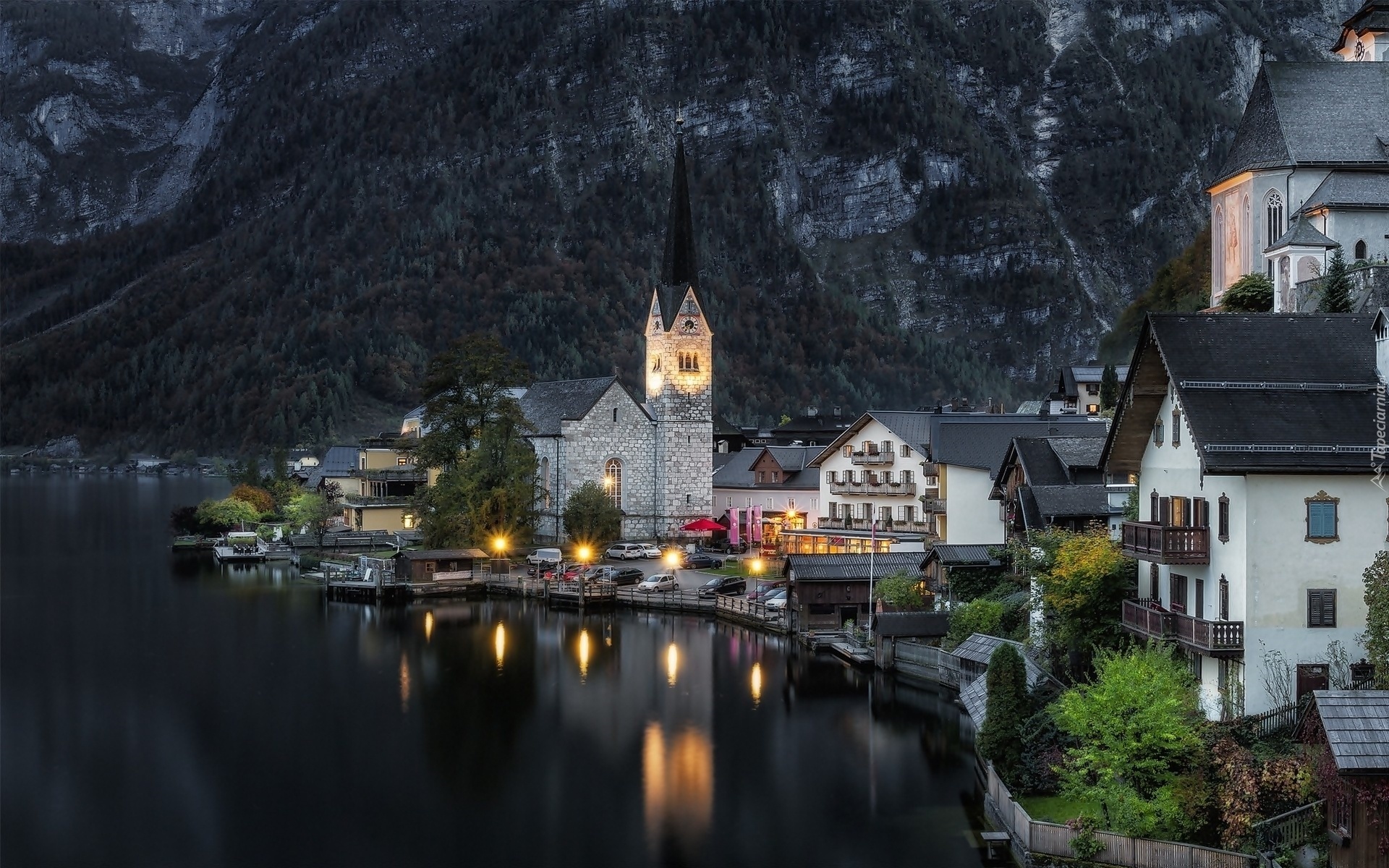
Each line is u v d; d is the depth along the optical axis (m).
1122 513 77.94
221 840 64.62
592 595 126.38
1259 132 107.44
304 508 185.12
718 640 109.38
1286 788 49.56
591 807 68.50
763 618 112.12
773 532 155.12
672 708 86.94
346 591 134.62
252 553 169.00
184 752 78.81
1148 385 63.62
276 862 61.78
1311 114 105.31
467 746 79.62
